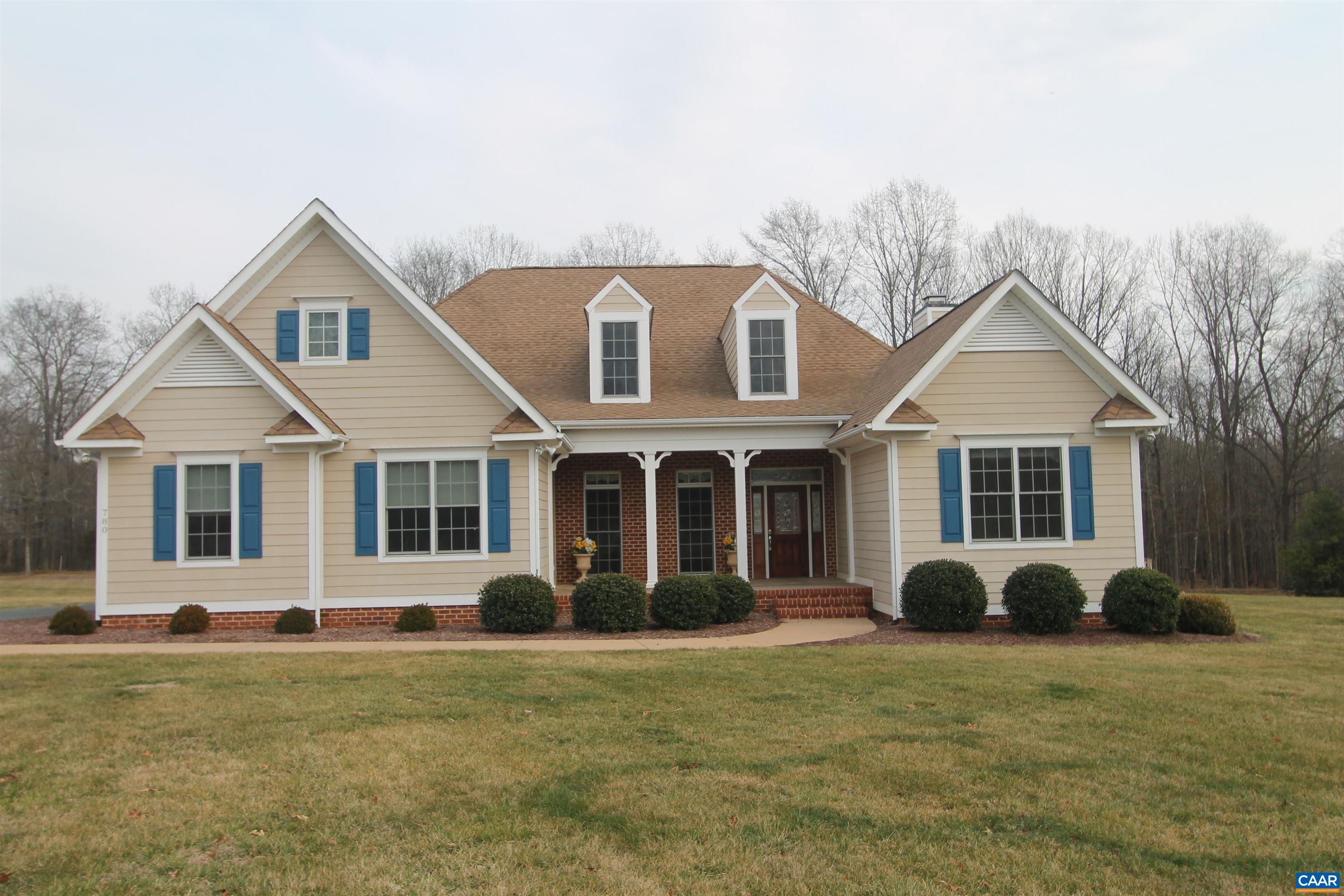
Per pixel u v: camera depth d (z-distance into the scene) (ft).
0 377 170.50
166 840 19.56
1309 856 19.30
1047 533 56.49
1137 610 50.49
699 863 18.45
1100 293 141.38
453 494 56.75
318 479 55.16
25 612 69.56
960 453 56.54
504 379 56.44
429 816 21.02
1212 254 141.28
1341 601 82.74
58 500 165.58
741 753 25.98
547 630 53.31
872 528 60.59
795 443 63.72
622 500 69.05
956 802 22.21
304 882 17.52
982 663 40.45
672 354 71.26
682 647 46.14
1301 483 140.97
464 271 162.50
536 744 26.78
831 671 38.24
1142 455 150.00
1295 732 28.73
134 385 53.93
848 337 74.69
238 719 29.50
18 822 20.61
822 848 19.27
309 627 51.85
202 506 54.44
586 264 166.40
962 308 61.16
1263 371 139.13
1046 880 17.93
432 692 33.86
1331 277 135.64
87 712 30.42
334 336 57.36
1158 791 23.24
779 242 149.89
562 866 18.28
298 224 56.08
